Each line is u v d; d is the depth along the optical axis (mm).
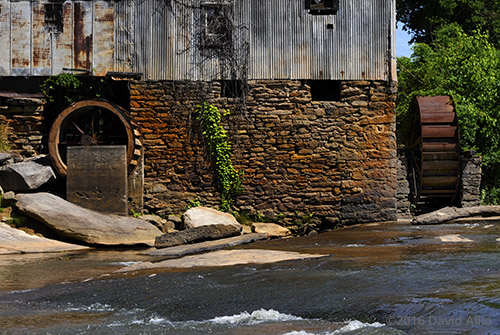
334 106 16234
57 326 6805
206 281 8609
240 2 16250
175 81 16281
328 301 7105
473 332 5629
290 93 16203
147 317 7074
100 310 7520
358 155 16234
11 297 8422
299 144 16188
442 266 8602
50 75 16656
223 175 16078
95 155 15094
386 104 16297
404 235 12477
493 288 7016
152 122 16266
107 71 16484
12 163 15523
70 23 16609
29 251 12742
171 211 16094
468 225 13742
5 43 16703
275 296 7531
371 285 7664
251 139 16172
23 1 16719
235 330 6344
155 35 16391
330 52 16266
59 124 15680
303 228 16078
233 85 16484
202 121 16141
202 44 16266
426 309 6395
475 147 20703
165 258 11539
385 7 16328
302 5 16266
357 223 16172
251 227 15109
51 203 14297
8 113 16703
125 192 15047
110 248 13508
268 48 16219
